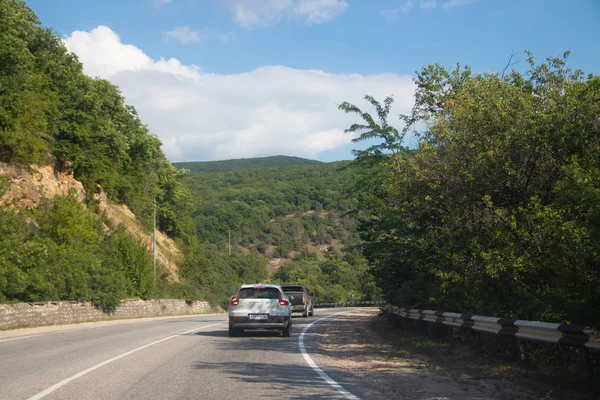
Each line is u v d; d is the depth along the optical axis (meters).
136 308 37.84
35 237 27.58
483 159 12.60
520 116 12.56
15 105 34.12
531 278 11.66
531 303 11.39
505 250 11.77
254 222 117.19
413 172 14.97
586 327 7.95
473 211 13.50
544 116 11.55
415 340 16.14
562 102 11.95
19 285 23.89
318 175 153.12
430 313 15.40
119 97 54.31
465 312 14.96
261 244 110.44
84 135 43.19
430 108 20.23
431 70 19.77
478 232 13.00
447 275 14.42
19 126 34.25
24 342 15.52
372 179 23.06
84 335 18.17
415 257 17.89
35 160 36.38
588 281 8.26
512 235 12.09
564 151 11.62
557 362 10.22
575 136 11.02
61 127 42.25
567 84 12.27
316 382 9.15
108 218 44.84
